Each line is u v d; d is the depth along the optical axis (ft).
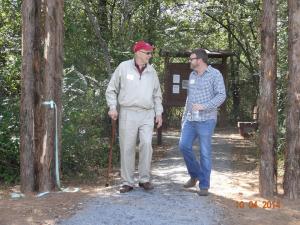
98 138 32.65
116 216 20.80
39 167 25.31
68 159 29.73
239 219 21.16
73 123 29.94
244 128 50.08
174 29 48.60
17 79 31.35
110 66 36.42
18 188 26.55
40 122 25.35
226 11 52.34
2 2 34.40
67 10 35.37
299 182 24.22
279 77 32.86
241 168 32.63
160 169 31.30
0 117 28.66
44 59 25.16
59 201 23.18
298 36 23.95
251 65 57.98
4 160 28.45
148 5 41.98
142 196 23.68
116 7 39.86
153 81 24.21
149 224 20.03
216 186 26.73
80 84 32.35
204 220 20.66
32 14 25.21
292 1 24.08
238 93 68.28
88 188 26.04
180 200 23.15
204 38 65.41
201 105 23.48
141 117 24.03
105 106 33.73
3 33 33.68
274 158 24.73
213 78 23.84
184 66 43.70
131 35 38.81
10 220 20.54
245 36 56.13
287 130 24.45
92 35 36.83
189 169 25.07
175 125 62.75
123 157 24.27
